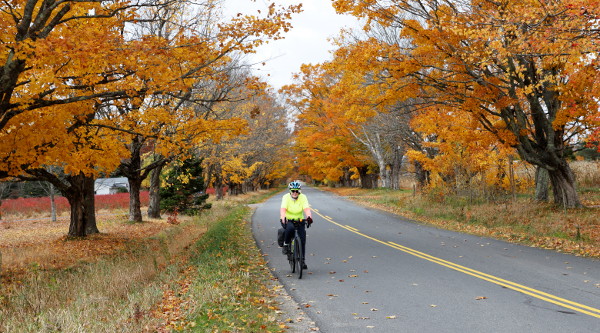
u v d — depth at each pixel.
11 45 7.55
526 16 9.86
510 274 8.37
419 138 26.69
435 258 10.38
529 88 12.84
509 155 18.98
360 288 7.57
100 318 5.81
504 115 15.73
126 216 27.69
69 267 11.41
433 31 13.22
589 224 13.88
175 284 7.96
